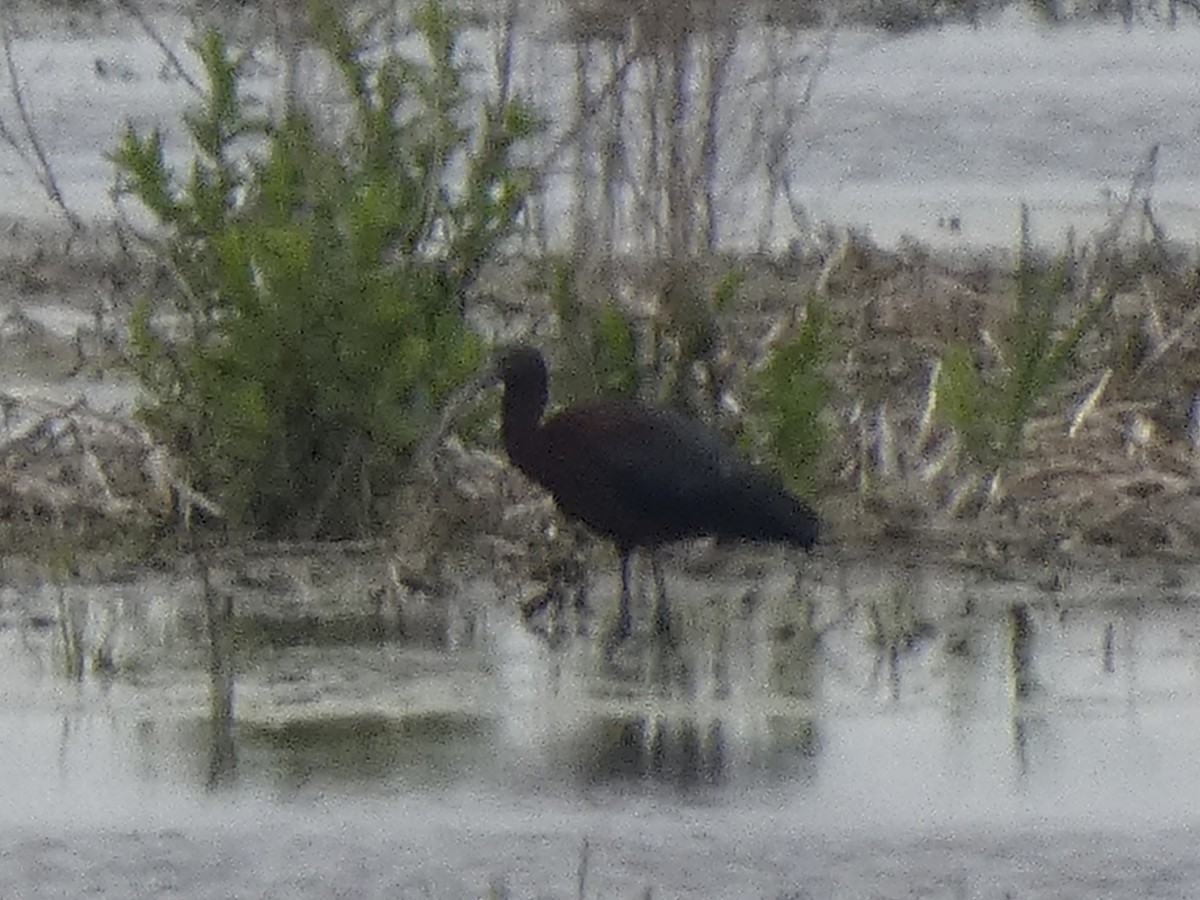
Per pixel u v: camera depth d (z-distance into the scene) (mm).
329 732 12414
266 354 14367
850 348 17031
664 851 11039
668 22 16078
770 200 18047
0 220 20156
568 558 14727
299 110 15023
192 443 14828
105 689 12922
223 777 11820
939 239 20422
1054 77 25781
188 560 14570
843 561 14906
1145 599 14375
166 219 14586
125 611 14008
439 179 14812
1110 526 15117
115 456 15305
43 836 11094
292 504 14750
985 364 17125
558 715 12703
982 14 27969
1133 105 24938
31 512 14938
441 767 11984
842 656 13648
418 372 14430
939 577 14680
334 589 14273
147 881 10656
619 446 14125
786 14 20016
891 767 12055
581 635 13945
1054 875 10836
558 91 18906
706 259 16016
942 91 24891
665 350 15422
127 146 14641
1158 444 16031
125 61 24391
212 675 13203
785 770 12016
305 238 14289
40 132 22594
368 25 16094
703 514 14094
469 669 13398
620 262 16734
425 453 14680
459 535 14852
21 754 12047
